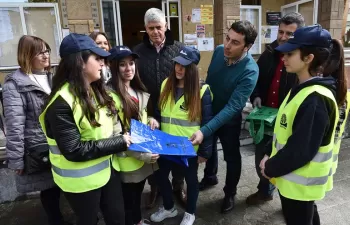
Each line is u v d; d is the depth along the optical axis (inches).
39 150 67.6
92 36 88.3
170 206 84.3
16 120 65.2
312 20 209.8
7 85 66.4
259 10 230.4
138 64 86.7
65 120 47.5
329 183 56.5
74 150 48.5
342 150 135.6
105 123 55.4
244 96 74.3
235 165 85.7
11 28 179.0
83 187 51.9
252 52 236.7
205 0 189.0
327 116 45.4
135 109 67.6
